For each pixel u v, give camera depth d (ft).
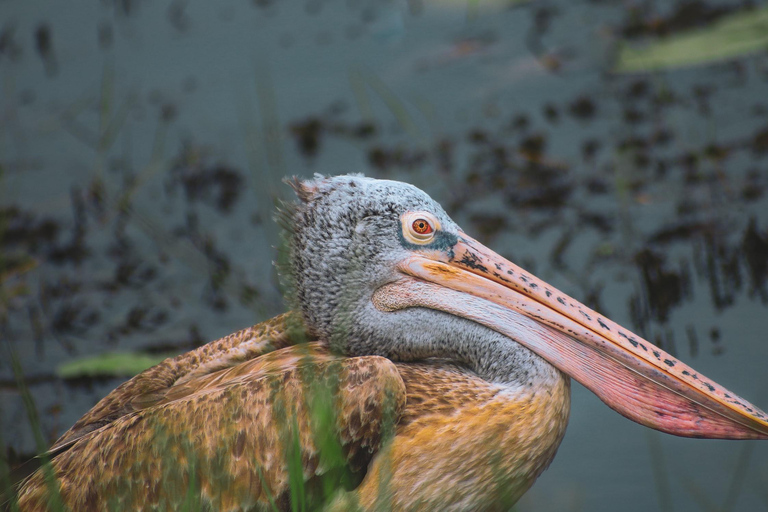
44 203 46.44
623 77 53.36
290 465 21.24
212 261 41.52
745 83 51.57
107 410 25.95
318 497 23.09
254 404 23.22
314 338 26.30
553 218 42.83
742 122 48.01
